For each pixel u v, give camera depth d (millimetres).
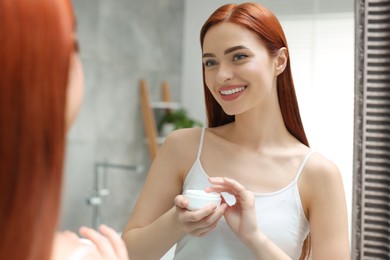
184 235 900
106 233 472
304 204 863
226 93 822
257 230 772
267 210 842
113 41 2562
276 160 883
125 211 2695
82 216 2434
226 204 789
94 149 2506
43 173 336
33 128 327
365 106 605
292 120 917
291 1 2041
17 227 331
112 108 2596
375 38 591
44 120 331
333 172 859
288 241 838
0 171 326
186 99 2885
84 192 2453
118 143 2646
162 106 2799
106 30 2520
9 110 322
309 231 898
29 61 322
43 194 339
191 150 935
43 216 342
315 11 1955
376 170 612
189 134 956
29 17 323
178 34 2842
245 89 815
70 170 2379
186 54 2857
